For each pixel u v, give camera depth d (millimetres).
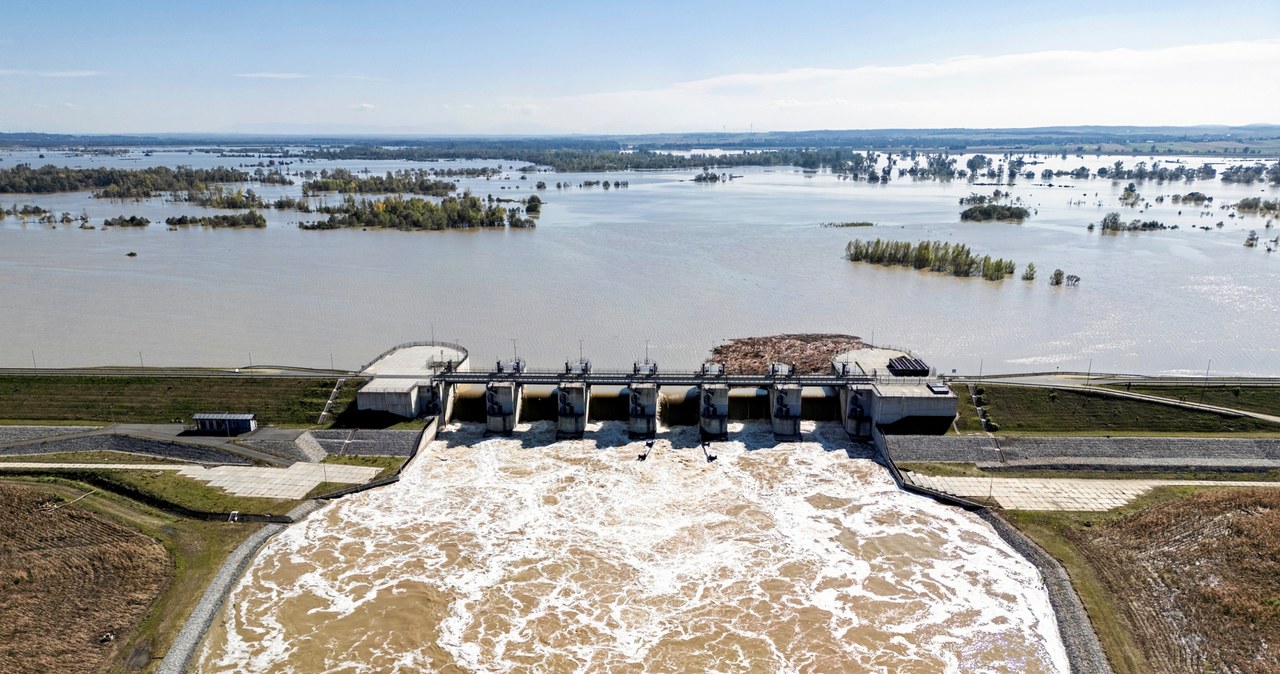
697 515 88875
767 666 65312
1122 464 95688
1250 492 84312
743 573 78062
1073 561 78375
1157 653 65500
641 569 78625
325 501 90500
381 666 65125
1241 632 65938
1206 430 101875
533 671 64625
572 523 86938
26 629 66812
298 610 71938
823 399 114375
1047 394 108625
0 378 114875
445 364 115438
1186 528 79875
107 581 73688
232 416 103188
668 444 106625
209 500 88188
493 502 91312
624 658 66188
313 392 111375
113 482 89938
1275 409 104500
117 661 64438
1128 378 115562
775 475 97938
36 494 85188
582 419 109188
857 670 64875
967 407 107438
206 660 65625
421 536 84125
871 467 99812
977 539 83688
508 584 76062
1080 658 65500
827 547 82500
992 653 66812
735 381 109188
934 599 73938
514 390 109750
